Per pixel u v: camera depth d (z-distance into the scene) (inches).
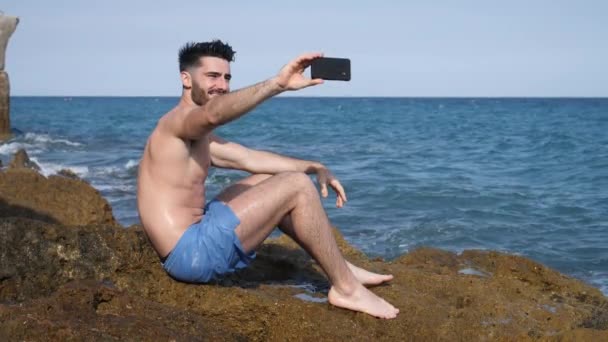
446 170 597.6
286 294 142.2
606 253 289.3
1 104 766.5
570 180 520.7
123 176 515.8
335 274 137.0
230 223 133.8
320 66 122.1
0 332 115.2
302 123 1477.6
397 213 376.8
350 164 647.1
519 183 503.8
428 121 1622.8
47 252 138.3
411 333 134.6
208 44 136.5
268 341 134.1
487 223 350.0
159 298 137.5
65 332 115.3
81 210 251.4
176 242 133.6
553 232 331.6
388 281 151.1
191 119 128.3
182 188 134.8
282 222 138.9
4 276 134.3
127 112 2247.8
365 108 2960.1
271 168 149.9
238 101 122.1
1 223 137.3
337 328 131.8
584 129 1175.6
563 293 165.3
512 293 156.4
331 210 380.2
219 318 134.7
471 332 135.4
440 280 155.4
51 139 853.2
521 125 1376.7
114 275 140.1
